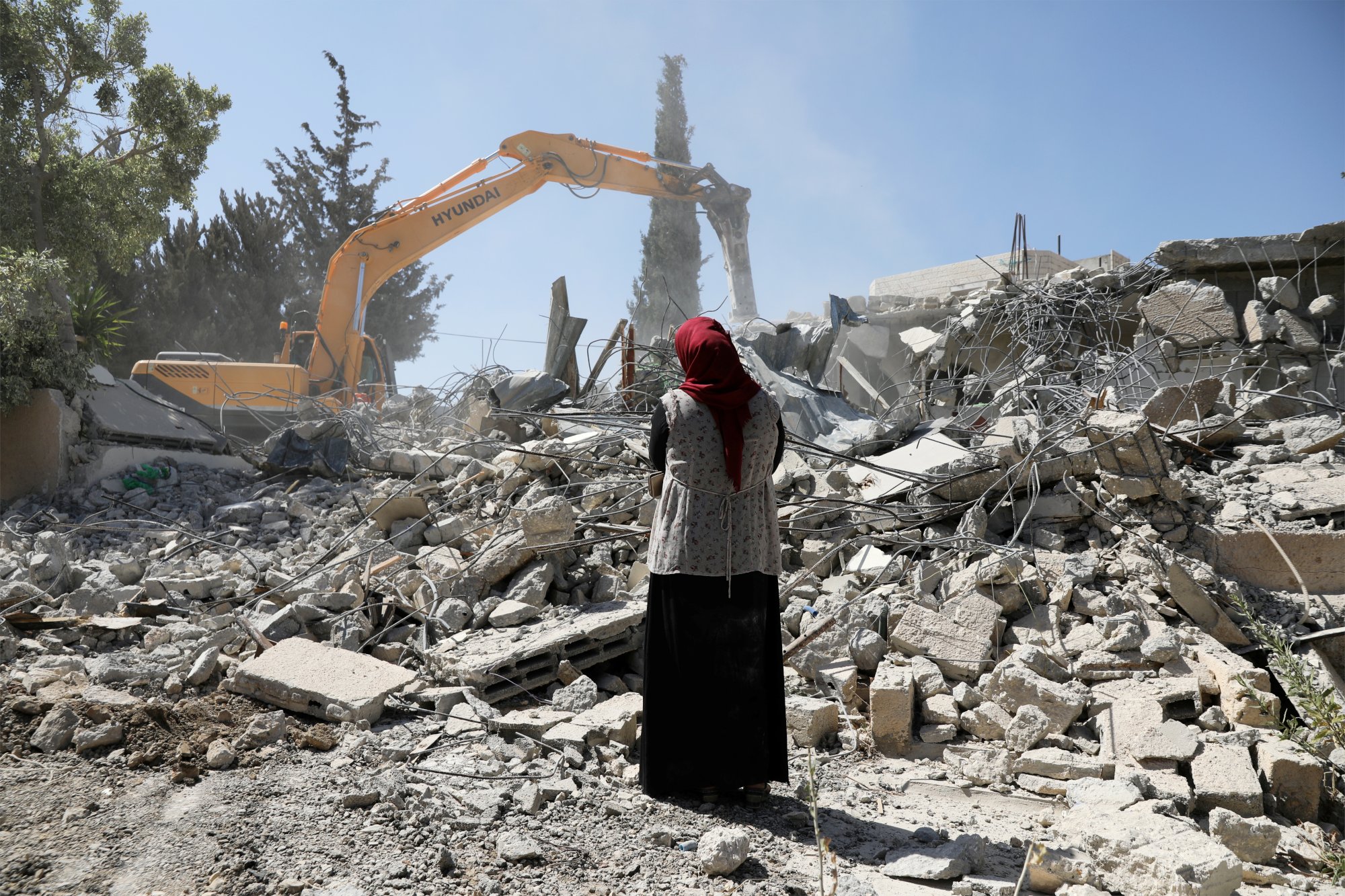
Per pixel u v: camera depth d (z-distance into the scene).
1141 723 3.72
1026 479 5.64
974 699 4.08
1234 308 10.12
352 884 2.40
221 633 4.52
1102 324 10.52
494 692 4.13
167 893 2.31
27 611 4.86
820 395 9.70
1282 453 6.41
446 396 11.14
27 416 8.70
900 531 5.79
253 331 29.50
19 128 10.43
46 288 9.41
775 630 3.27
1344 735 3.25
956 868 2.62
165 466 9.26
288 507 7.79
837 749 3.91
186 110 11.45
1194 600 4.57
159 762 3.22
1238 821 2.95
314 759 3.32
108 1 10.65
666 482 3.25
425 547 6.43
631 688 4.47
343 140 35.47
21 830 2.62
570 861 2.65
